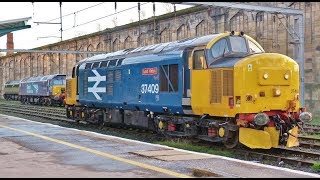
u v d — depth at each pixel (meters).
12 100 67.38
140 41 40.81
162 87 15.88
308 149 13.91
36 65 66.81
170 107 15.44
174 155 11.40
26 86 54.19
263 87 12.85
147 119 17.50
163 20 37.56
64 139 14.88
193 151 12.91
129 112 18.75
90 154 11.66
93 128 21.72
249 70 12.70
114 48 45.50
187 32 35.03
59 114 31.33
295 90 13.36
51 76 46.28
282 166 11.26
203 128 14.42
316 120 24.38
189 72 14.56
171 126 15.83
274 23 28.12
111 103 19.77
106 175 8.90
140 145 13.34
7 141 14.43
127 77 18.39
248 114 12.71
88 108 22.81
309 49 27.34
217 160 10.67
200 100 14.04
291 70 13.23
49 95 46.03
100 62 20.98
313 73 27.17
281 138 13.09
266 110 12.86
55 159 10.89
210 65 13.80
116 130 20.34
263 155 12.30
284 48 27.56
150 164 10.16
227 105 13.04
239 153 13.02
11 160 10.75
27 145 13.44
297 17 23.59
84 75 22.59
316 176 8.86
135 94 17.77
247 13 29.78
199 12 33.53
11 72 77.56
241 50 14.00
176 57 15.05
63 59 57.62
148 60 16.83
